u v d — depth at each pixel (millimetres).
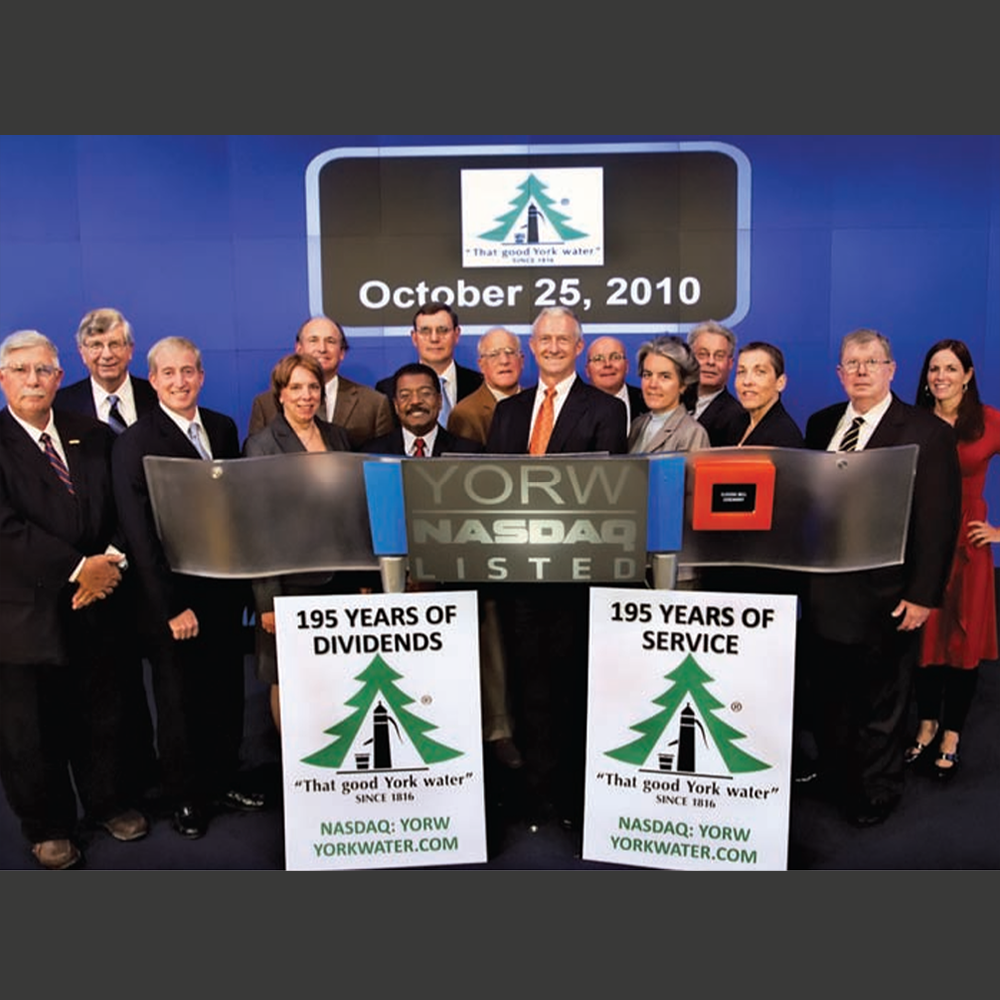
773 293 3330
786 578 2623
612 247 3322
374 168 3303
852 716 2637
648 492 2207
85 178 3301
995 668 3590
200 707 2629
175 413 2553
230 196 3326
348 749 2424
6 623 2404
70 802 2570
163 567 2459
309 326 3133
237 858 2553
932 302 3309
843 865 2479
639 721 2408
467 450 2826
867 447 2516
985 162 3232
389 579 2359
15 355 2383
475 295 3355
